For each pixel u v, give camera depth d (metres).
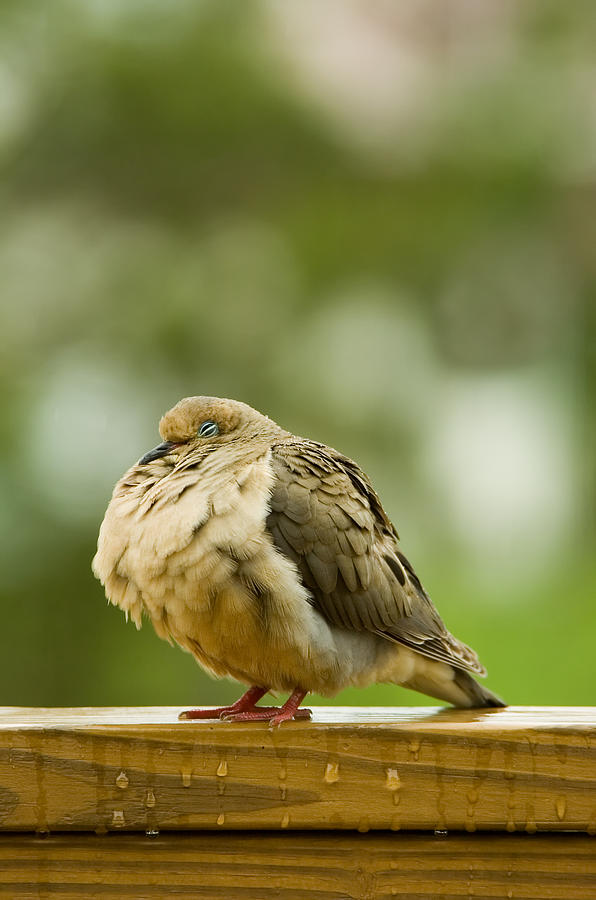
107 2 13.34
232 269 13.44
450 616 12.29
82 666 11.88
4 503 11.60
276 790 5.55
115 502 7.48
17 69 13.35
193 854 5.55
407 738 5.58
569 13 14.65
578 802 5.54
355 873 5.57
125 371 12.77
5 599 11.68
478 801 5.56
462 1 15.52
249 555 6.82
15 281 13.24
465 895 5.56
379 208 13.98
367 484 7.90
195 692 12.08
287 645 6.88
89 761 5.52
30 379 12.60
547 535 13.20
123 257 13.48
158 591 6.96
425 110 14.44
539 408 13.78
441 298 13.96
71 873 5.52
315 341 13.15
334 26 15.17
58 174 13.65
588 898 5.56
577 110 14.33
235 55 13.32
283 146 13.85
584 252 14.33
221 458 7.38
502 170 13.94
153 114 13.27
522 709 7.27
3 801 5.48
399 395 13.16
